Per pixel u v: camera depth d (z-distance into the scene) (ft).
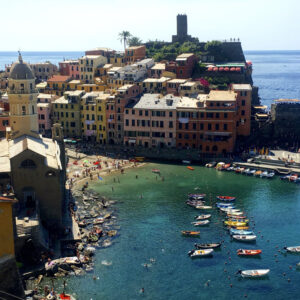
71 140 595.06
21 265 276.82
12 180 319.68
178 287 269.85
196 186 449.89
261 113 654.53
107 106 585.63
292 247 315.78
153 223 360.28
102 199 412.57
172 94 611.47
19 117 386.73
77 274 280.31
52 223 328.49
